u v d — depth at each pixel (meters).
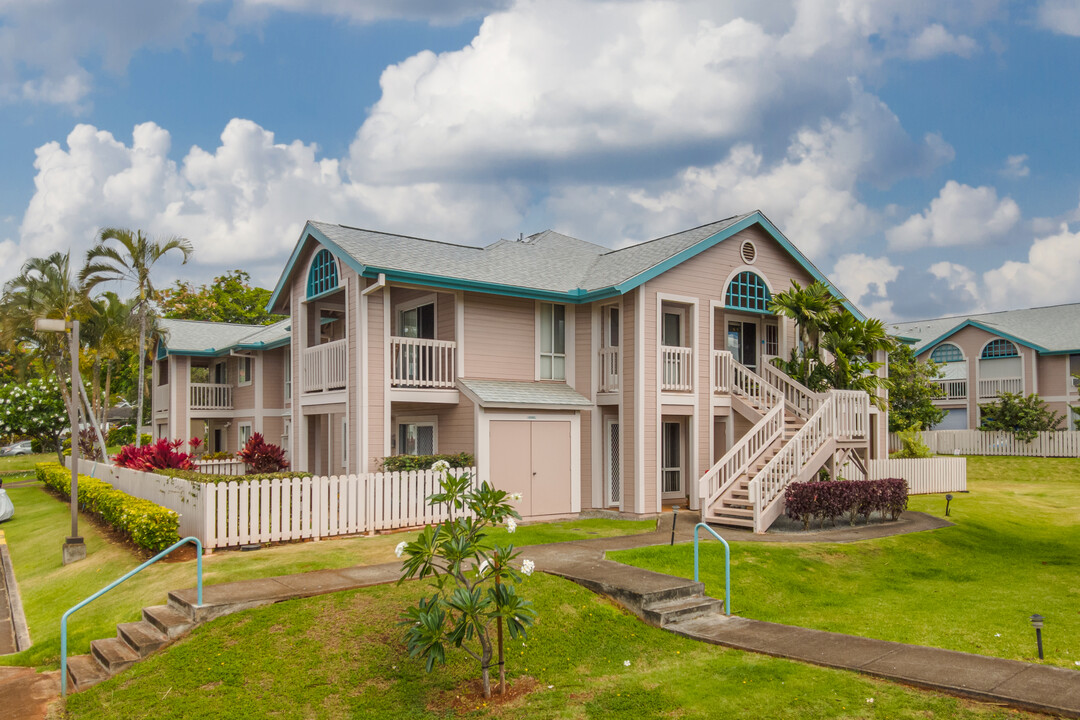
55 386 38.50
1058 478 29.05
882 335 19.45
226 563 12.61
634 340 18.22
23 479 38.81
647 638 9.32
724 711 7.12
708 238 19.27
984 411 36.88
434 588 10.21
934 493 23.98
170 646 9.01
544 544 13.75
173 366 30.44
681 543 13.93
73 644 10.03
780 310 20.09
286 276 20.59
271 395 29.62
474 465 16.98
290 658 8.45
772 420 18.39
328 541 14.41
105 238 27.91
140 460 19.47
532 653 8.80
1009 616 10.80
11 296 31.19
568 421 18.48
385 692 7.91
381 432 16.97
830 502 16.03
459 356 18.02
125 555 14.66
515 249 22.19
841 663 8.07
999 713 6.78
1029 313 42.00
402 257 18.05
